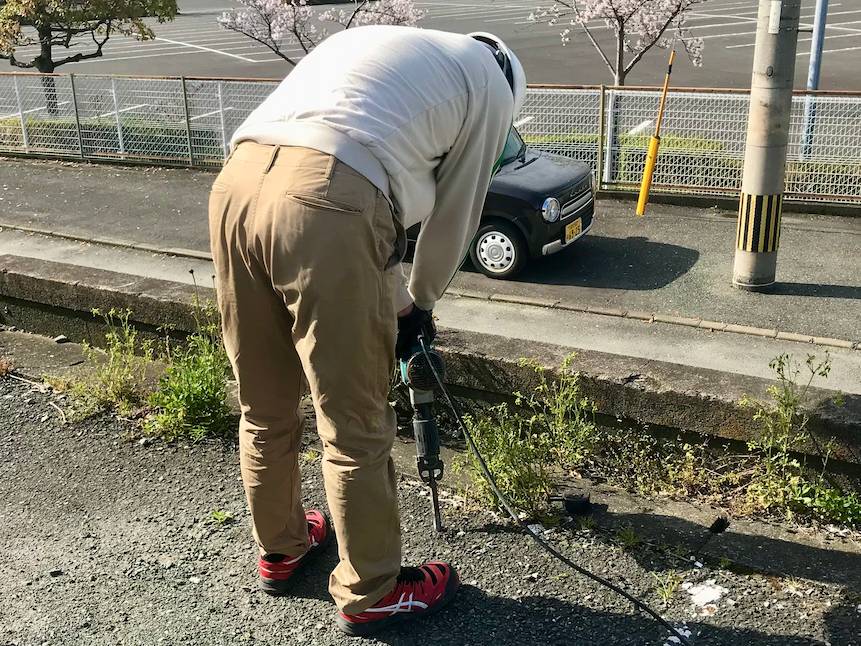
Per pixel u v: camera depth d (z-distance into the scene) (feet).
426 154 7.80
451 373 12.96
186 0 138.51
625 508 10.92
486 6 110.22
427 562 9.89
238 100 36.04
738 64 62.28
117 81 38.06
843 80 53.16
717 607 9.07
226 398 13.71
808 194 29.01
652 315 20.95
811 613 8.93
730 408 11.15
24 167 39.22
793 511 10.76
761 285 22.34
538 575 9.65
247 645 8.75
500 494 9.89
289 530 9.34
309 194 7.29
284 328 8.38
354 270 7.46
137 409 13.70
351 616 8.69
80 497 11.46
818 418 10.73
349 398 7.90
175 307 15.34
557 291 23.15
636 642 8.60
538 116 31.73
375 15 39.22
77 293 16.42
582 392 12.12
